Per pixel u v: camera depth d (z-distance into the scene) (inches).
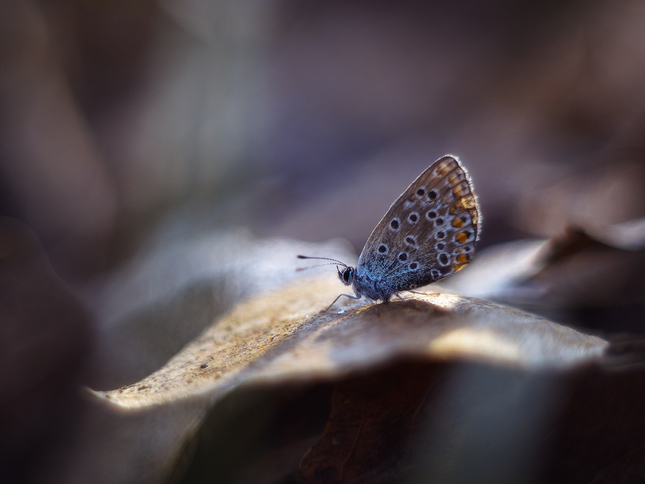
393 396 4.5
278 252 6.0
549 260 5.6
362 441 4.5
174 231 7.3
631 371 4.5
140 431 4.8
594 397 4.5
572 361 4.5
